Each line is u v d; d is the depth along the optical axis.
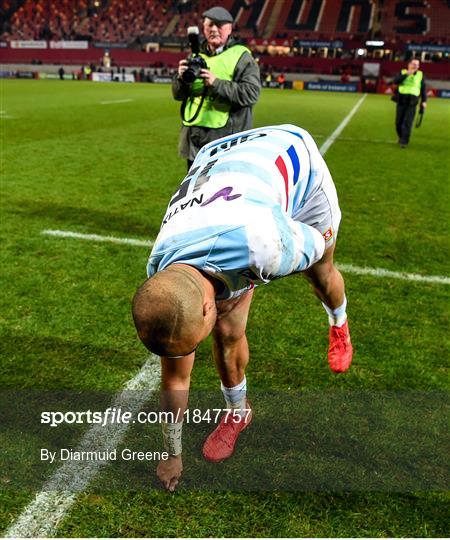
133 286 3.59
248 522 1.80
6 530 1.76
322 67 38.28
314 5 44.16
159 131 11.36
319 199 2.08
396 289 3.71
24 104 16.38
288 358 2.76
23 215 5.03
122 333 2.98
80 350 2.80
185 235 1.49
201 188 1.62
